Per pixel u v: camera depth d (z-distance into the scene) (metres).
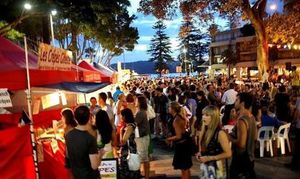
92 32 35.75
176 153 8.28
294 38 32.59
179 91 16.95
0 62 7.03
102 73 16.77
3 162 6.30
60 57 8.73
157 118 17.11
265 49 27.20
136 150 9.24
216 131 5.96
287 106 12.38
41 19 16.41
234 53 74.31
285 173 10.15
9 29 14.30
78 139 5.77
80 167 5.80
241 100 6.48
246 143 6.36
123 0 18.97
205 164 6.05
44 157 7.70
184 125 8.27
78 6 16.27
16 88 6.79
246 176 6.36
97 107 11.55
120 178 8.20
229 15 28.31
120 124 10.64
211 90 15.83
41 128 9.02
